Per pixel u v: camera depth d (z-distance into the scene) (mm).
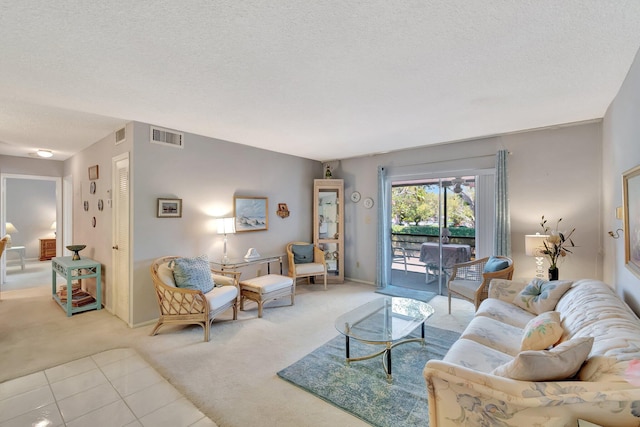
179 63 2039
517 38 1752
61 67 2088
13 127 3598
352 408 1979
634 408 1060
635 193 1992
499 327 2330
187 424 1845
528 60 2018
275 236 5160
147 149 3482
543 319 1949
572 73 2211
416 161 4879
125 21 1573
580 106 2932
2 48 1835
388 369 2322
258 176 4859
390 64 2066
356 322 2666
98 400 2074
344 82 2355
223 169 4324
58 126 3566
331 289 5117
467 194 4500
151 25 1609
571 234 3594
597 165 3432
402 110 3023
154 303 3543
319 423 1854
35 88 2449
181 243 3818
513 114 3174
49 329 3295
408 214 5137
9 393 2148
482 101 2785
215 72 2174
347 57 1968
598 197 3428
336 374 2393
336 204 5766
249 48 1853
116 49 1857
